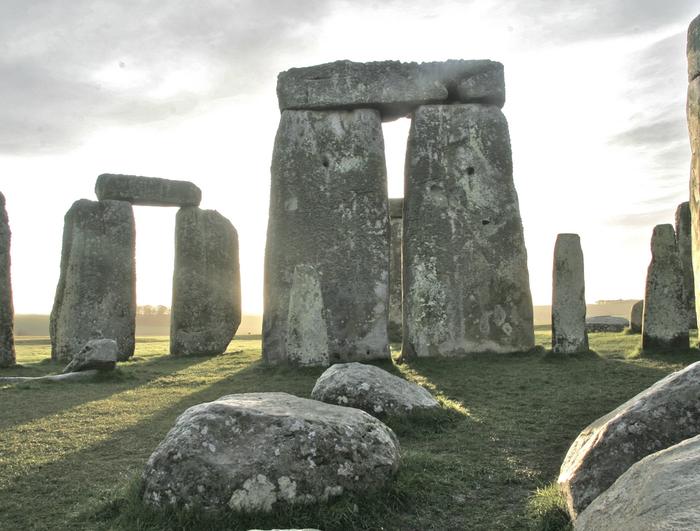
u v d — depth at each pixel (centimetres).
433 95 1582
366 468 511
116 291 2003
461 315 1519
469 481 591
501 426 784
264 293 1568
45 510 552
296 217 1570
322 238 1552
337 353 1502
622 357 1318
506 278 1542
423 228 1554
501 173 1583
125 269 2028
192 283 2122
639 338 1647
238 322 2195
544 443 714
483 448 696
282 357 1522
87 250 1988
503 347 1512
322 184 1574
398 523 498
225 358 1802
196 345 2088
